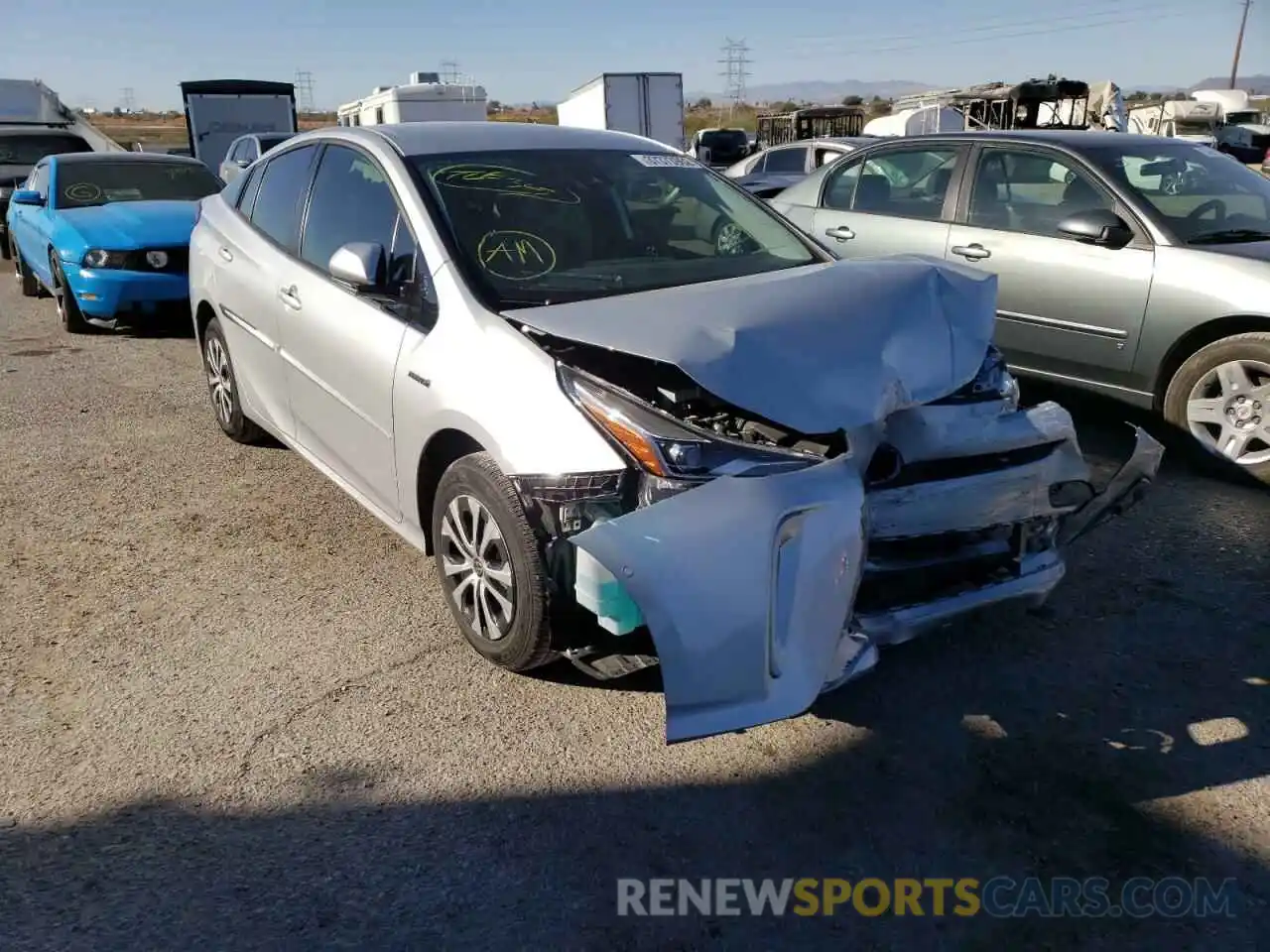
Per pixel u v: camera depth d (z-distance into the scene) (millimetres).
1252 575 4039
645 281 3576
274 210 4754
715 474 2654
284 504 4832
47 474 5242
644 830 2660
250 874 2492
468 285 3377
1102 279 5309
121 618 3740
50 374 7379
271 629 3666
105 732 3051
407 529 3742
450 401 3209
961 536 3180
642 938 2318
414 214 3670
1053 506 3385
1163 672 3383
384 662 3443
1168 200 5426
